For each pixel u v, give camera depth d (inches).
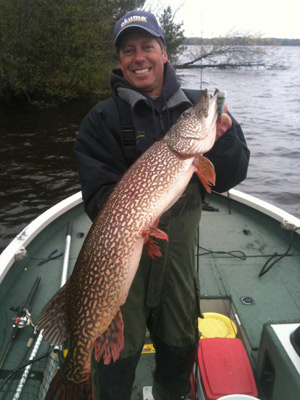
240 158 41.1
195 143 38.2
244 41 566.9
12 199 139.9
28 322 49.6
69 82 345.1
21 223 123.3
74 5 310.7
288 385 35.4
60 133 239.0
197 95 45.3
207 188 38.7
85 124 41.6
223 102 38.8
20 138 225.5
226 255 66.2
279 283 58.9
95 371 39.6
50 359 45.8
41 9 299.6
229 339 45.4
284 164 182.1
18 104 326.3
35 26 302.2
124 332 38.9
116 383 39.6
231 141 40.4
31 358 45.3
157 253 35.5
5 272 55.3
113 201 35.3
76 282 34.8
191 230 40.4
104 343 35.0
